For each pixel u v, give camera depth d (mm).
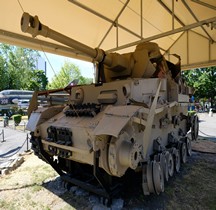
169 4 8477
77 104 5457
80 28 8672
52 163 5023
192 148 9031
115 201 4293
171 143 6250
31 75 46281
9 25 6879
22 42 7715
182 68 12773
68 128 4199
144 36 10719
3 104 31750
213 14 9000
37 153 5223
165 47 13031
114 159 3488
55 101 6750
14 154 8875
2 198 4520
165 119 5637
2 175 5867
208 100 41281
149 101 4730
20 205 4234
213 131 14516
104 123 3559
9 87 41969
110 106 4484
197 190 4898
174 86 6164
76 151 3969
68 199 4453
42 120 5121
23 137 13383
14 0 6055
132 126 3896
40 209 4082
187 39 12367
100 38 9914
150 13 8938
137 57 5863
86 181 4809
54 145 4449
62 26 8234
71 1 6980
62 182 5105
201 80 39219
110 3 7875
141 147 4109
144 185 4363
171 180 5492
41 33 3637
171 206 4191
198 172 6105
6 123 19984
